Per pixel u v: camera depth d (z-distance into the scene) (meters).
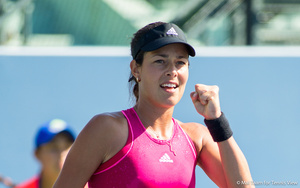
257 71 16.20
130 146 7.15
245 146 16.12
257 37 19.38
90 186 7.44
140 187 6.98
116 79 16.03
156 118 7.56
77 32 23.66
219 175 7.97
